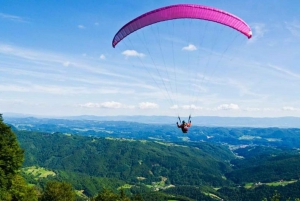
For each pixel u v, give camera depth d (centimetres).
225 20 2820
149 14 2878
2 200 4150
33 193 5041
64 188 6719
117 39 3222
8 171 4341
